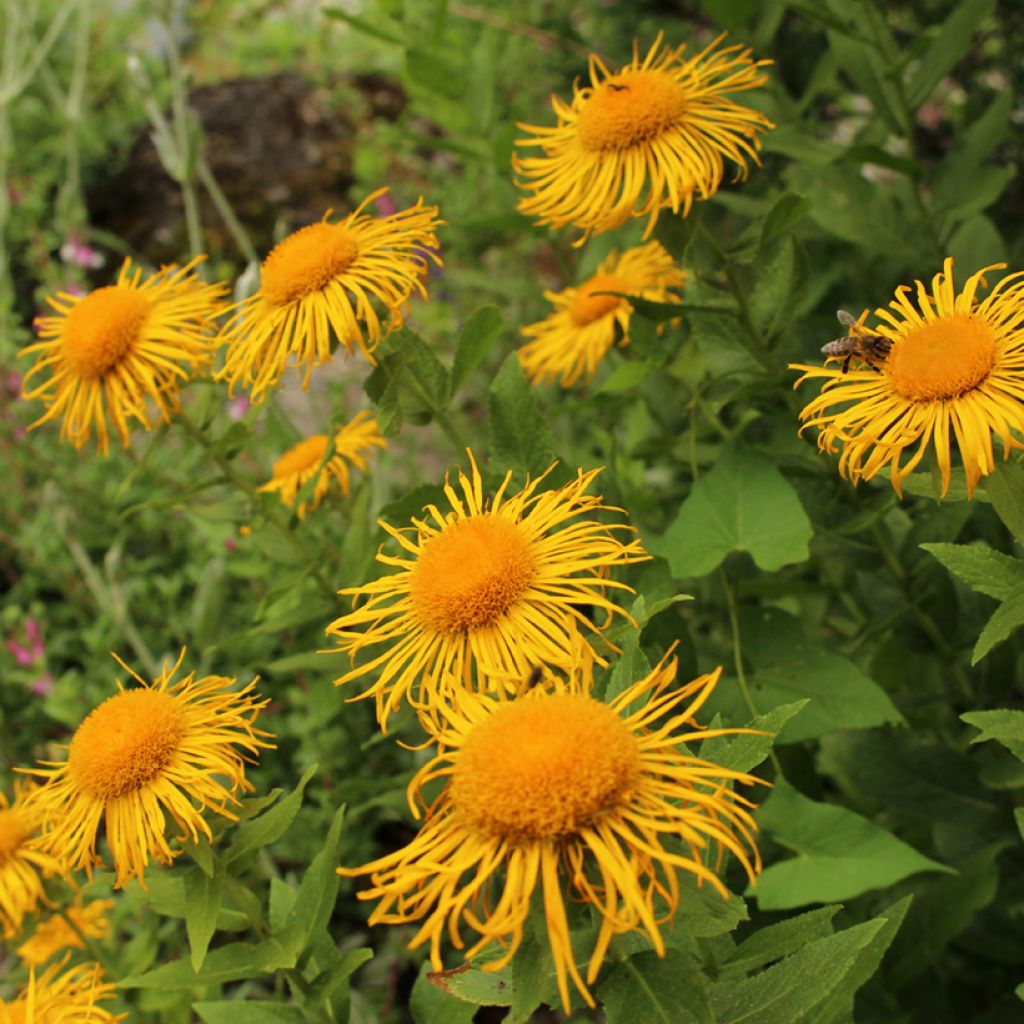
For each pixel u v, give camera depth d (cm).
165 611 72
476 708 28
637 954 27
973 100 70
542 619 30
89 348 42
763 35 53
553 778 25
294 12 144
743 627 43
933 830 47
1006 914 46
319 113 114
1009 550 46
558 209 40
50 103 112
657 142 39
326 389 81
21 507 77
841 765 45
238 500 48
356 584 45
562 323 52
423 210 40
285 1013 35
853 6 51
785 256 41
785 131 52
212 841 34
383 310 39
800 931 29
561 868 26
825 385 31
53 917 43
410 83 58
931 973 45
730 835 25
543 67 78
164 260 107
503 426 40
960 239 52
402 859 26
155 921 47
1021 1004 43
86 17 88
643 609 32
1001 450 30
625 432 66
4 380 76
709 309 41
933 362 29
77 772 33
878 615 47
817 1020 29
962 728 49
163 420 44
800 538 39
